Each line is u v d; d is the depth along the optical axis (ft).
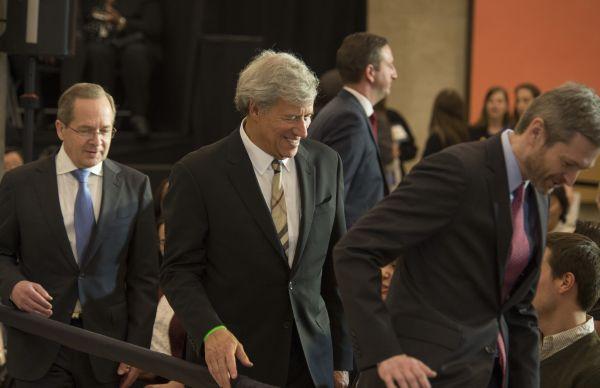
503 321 9.26
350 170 14.49
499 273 8.79
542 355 11.05
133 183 13.12
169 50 28.43
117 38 27.63
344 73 15.25
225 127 27.94
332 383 10.63
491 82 33.99
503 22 33.81
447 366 8.66
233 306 10.35
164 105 28.55
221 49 27.94
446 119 26.27
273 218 10.44
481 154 8.81
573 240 10.93
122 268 13.00
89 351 11.23
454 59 34.19
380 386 8.83
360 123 14.71
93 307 12.64
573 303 10.91
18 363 12.66
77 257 12.74
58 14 16.71
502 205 8.69
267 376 10.33
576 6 33.63
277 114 9.87
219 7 31.73
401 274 9.18
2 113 17.35
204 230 10.32
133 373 12.91
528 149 8.57
